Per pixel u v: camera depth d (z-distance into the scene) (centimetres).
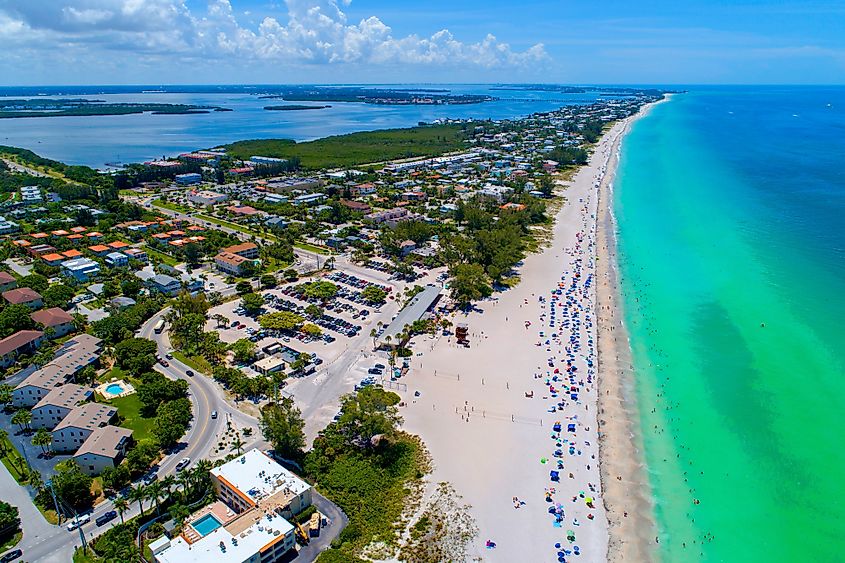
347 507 11319
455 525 10881
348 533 10500
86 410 13562
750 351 17488
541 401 15025
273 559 9900
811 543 10688
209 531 10288
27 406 14738
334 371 16500
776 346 17712
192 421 14125
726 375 16250
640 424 14138
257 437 13500
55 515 11106
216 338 17725
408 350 17388
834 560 10306
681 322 19612
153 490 10794
